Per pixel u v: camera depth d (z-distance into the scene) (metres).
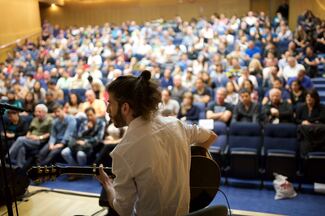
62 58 9.87
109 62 8.84
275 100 4.54
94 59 9.42
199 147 1.76
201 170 1.79
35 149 4.84
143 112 1.30
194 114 4.96
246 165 3.94
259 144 4.10
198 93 5.76
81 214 2.42
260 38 9.20
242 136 4.19
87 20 14.57
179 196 1.33
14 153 4.71
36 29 12.78
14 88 7.31
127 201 1.27
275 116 4.50
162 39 10.38
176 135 1.35
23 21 12.14
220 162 4.04
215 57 7.63
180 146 1.35
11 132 5.12
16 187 2.55
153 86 1.32
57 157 4.82
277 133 4.07
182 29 11.12
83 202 2.62
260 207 3.47
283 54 7.75
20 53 10.91
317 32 8.28
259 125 4.20
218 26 10.42
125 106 1.31
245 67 6.62
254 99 4.94
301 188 3.77
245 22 10.27
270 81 6.03
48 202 2.62
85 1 14.54
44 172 1.71
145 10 13.96
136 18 14.14
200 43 9.39
